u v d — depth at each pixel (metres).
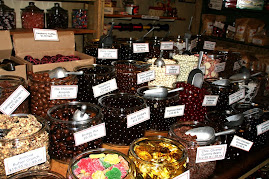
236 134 1.34
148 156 1.03
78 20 2.34
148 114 1.32
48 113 1.12
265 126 1.51
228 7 3.38
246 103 1.69
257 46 3.06
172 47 2.23
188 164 1.08
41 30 1.65
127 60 1.89
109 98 1.41
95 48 1.88
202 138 1.22
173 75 1.81
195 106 1.54
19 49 1.71
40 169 0.96
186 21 3.85
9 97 1.18
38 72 1.40
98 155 1.00
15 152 0.91
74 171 0.91
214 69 2.12
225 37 3.44
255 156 1.47
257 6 3.11
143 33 3.42
